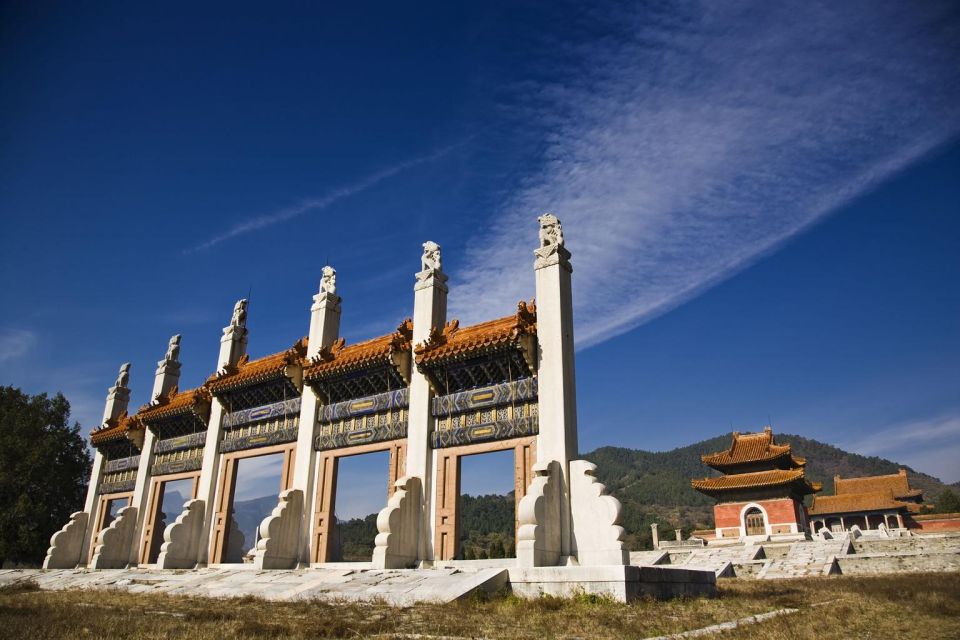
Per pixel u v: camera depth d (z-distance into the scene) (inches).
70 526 1600.6
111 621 564.7
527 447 941.8
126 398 1834.4
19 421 1934.1
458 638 498.9
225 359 1509.6
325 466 1169.4
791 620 627.5
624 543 817.5
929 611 695.7
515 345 952.9
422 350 1044.5
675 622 596.4
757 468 2827.3
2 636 478.9
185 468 1439.5
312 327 1301.7
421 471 1019.9
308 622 569.0
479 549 4033.0
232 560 1492.4
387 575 872.3
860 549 2064.5
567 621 580.1
